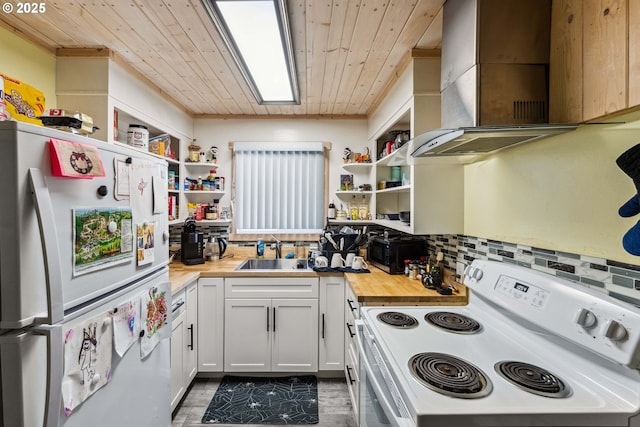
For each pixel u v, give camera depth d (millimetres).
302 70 2043
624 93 778
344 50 1781
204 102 2662
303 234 2973
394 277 2066
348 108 2822
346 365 2188
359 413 1498
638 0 741
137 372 1111
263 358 2270
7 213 669
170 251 2688
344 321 2254
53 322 704
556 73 1055
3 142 668
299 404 2016
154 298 1230
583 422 730
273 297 2258
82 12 1428
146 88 2152
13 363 675
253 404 2012
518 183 1325
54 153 743
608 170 925
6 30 1492
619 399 778
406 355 1013
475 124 1133
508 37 1127
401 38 1654
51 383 691
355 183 3010
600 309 835
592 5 888
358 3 1359
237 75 2111
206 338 2252
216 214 2881
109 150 961
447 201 1796
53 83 1756
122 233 1018
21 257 675
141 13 1438
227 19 1430
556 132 1054
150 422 1212
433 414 726
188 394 2119
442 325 1254
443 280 1917
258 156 2971
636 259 845
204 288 2246
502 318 1259
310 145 2947
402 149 1443
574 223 1043
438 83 1762
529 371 914
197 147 2848
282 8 1344
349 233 2490
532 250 1243
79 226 828
